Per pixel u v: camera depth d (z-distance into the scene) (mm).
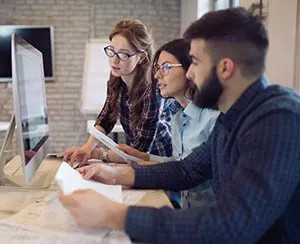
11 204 1118
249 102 834
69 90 5246
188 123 1595
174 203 1378
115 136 3865
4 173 1412
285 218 833
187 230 742
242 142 791
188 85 1526
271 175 729
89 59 4492
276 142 744
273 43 1925
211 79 823
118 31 1798
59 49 5180
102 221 801
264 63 831
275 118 764
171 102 1729
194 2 4430
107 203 820
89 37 5176
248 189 731
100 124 2010
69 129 5305
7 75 5012
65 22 5145
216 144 1003
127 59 1785
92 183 1160
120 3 5164
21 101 1200
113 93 1946
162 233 752
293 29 1917
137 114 1815
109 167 1264
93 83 4445
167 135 1798
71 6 5125
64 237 871
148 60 1817
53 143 5309
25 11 5098
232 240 732
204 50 816
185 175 1252
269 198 724
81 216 813
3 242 854
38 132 1497
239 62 804
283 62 1936
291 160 743
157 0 5172
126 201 1143
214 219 739
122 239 855
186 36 867
